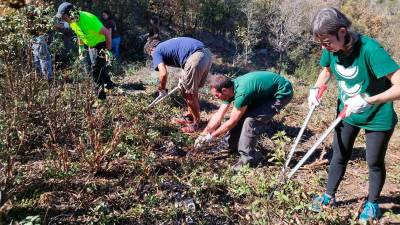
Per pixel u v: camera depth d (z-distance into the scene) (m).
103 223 3.65
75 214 3.78
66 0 11.00
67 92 5.58
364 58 3.19
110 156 4.55
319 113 7.06
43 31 5.25
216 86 4.49
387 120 3.44
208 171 4.75
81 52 6.20
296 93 8.39
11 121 4.37
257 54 14.81
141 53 12.12
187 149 5.24
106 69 6.59
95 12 11.74
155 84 8.03
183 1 14.42
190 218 3.86
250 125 4.66
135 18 13.01
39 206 3.79
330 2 18.83
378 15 19.30
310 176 4.76
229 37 14.98
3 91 4.71
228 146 5.13
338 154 3.78
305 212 3.64
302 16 15.60
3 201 3.57
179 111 6.46
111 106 5.95
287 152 5.30
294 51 14.66
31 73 5.07
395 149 5.61
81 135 4.91
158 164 4.68
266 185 3.98
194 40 5.59
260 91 4.57
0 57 4.87
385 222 3.87
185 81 5.51
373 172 3.69
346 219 3.82
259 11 15.45
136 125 5.32
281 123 6.30
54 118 5.03
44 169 4.28
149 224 3.78
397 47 16.91
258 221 3.61
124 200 4.04
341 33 3.05
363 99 3.23
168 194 4.18
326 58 3.60
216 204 4.10
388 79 3.29
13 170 4.08
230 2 15.57
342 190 4.51
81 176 4.35
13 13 4.53
